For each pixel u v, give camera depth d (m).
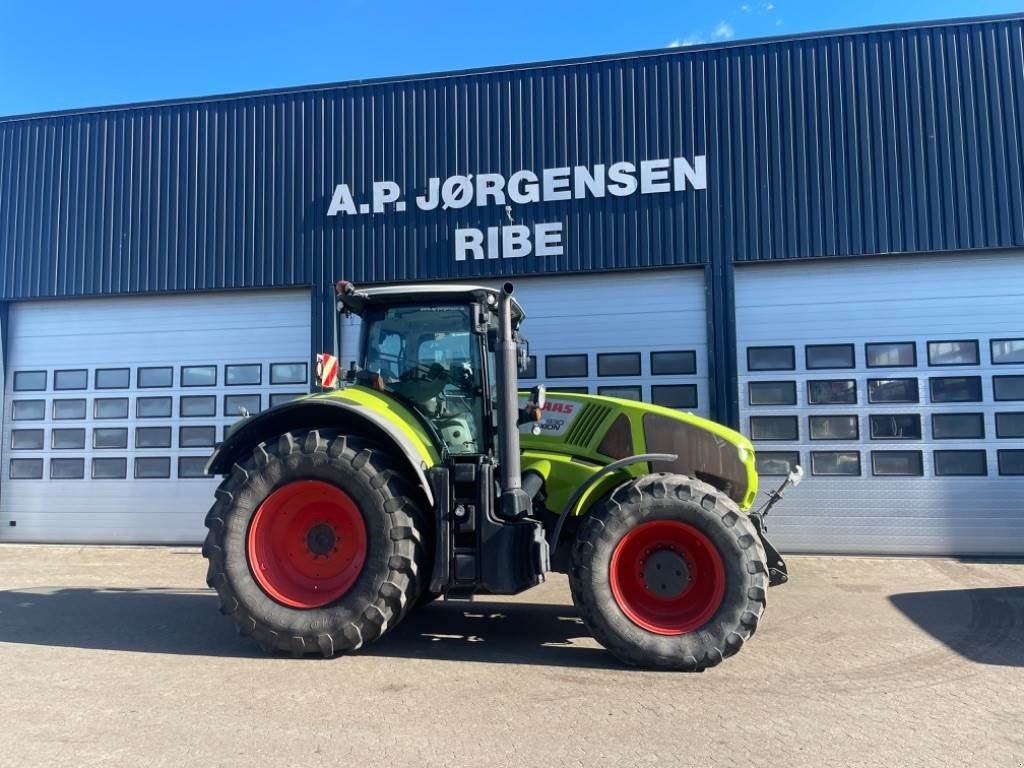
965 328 8.52
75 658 4.45
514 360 4.61
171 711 3.54
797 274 8.85
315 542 4.61
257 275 9.74
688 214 8.93
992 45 8.55
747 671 4.20
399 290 5.04
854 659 4.46
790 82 8.84
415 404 5.00
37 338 10.34
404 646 4.73
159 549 9.45
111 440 10.05
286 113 9.84
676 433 4.82
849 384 8.67
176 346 10.05
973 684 3.99
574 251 9.12
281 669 4.21
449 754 3.06
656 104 9.07
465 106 9.45
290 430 4.92
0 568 8.03
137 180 10.10
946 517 8.38
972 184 8.45
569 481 4.79
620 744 3.16
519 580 4.40
